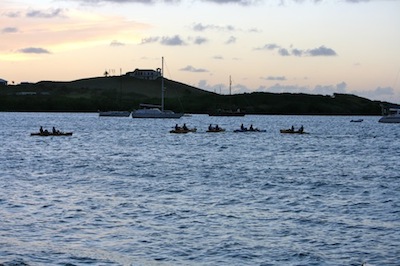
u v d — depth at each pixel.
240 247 28.86
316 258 27.08
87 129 164.50
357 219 35.44
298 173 60.75
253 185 50.66
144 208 38.62
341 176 58.09
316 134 146.50
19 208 38.47
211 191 46.81
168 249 28.53
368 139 128.25
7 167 66.06
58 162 72.25
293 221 34.78
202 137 127.62
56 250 28.30
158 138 124.19
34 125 189.62
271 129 172.62
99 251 28.17
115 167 66.12
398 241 30.00
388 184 51.78
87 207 38.88
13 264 26.14
